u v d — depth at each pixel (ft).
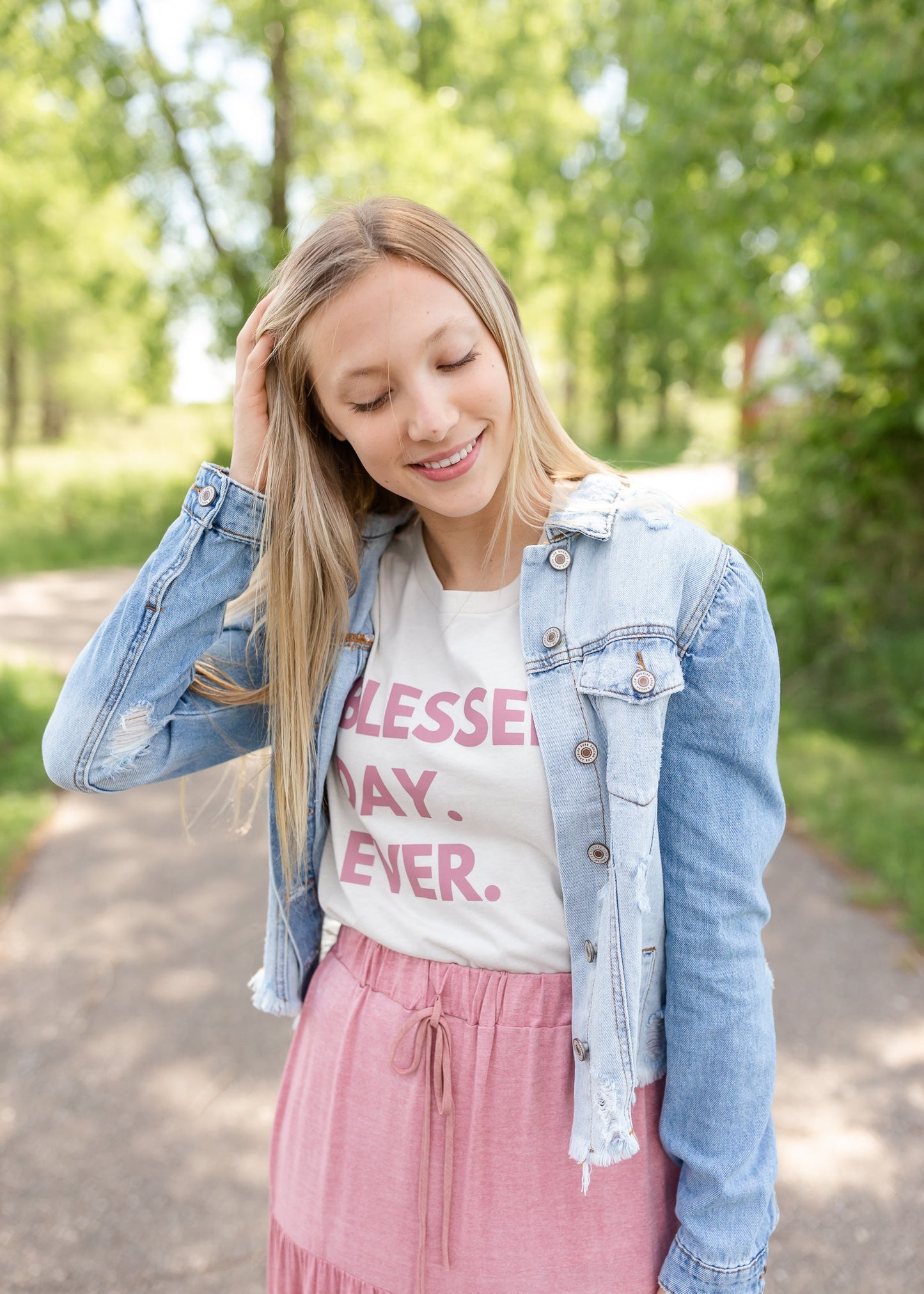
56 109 40.32
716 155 19.66
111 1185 7.83
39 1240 7.31
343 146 40.98
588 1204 3.83
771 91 17.84
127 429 101.71
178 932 11.67
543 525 3.95
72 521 47.93
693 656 3.61
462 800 3.89
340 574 4.14
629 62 21.94
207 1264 7.09
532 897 3.91
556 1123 3.84
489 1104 3.85
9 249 59.88
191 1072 9.14
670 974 3.80
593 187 32.60
